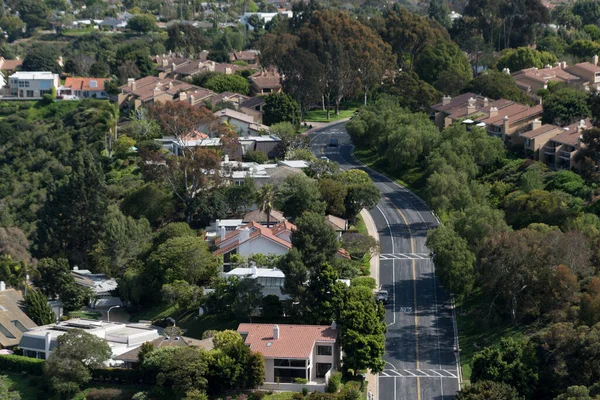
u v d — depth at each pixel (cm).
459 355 18275
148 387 17900
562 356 16300
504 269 18500
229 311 19662
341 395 16600
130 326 19950
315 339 17788
